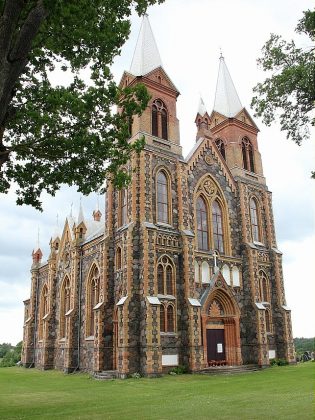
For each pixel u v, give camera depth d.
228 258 46.31
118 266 41.38
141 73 45.50
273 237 51.78
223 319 43.75
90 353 45.41
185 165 44.56
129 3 22.28
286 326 47.50
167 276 39.91
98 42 21.75
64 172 22.58
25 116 21.14
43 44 21.28
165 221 41.81
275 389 26.25
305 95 18.66
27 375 46.75
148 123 43.56
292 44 18.81
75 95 21.00
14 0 15.26
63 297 55.78
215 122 55.44
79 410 21.20
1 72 15.29
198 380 33.53
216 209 47.84
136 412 19.97
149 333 35.62
